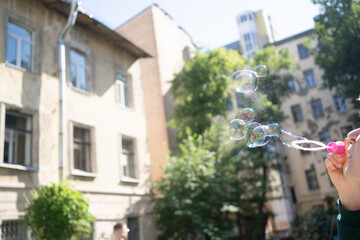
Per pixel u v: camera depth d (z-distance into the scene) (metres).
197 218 11.65
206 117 16.38
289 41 28.19
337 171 0.89
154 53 20.69
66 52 11.58
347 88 17.70
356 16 15.87
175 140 17.30
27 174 9.12
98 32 13.14
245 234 17.66
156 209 13.20
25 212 8.08
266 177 17.06
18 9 10.15
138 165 13.42
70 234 7.39
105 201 11.41
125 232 6.09
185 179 12.21
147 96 20.42
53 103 10.42
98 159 11.67
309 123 25.70
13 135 9.19
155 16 21.41
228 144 15.23
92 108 12.01
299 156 25.77
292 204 25.12
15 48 9.94
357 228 0.81
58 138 10.27
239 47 37.75
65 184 7.90
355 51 16.02
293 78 24.14
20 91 9.53
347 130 24.30
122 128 13.19
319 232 15.44
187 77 17.30
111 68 13.50
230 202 13.48
